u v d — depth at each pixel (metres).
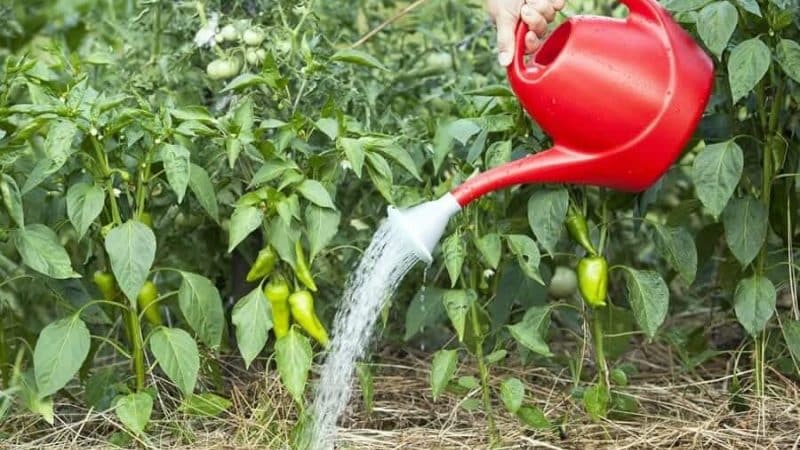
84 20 4.58
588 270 3.23
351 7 4.31
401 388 3.75
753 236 3.30
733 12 3.00
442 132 3.26
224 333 3.66
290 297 3.16
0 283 3.35
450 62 4.23
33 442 3.29
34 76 3.19
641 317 3.21
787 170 3.54
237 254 3.92
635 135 2.96
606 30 2.99
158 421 3.30
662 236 3.30
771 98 3.53
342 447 3.25
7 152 3.04
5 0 4.39
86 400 3.35
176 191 2.99
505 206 3.42
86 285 3.51
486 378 3.26
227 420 3.39
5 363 3.36
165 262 3.83
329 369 3.15
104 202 3.17
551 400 3.57
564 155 3.03
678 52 2.97
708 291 4.32
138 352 3.22
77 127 3.03
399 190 3.23
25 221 3.29
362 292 2.97
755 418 3.40
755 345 3.46
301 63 3.53
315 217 3.08
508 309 3.49
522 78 3.01
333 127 3.10
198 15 3.68
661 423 3.37
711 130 3.54
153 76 3.80
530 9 2.99
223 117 3.24
